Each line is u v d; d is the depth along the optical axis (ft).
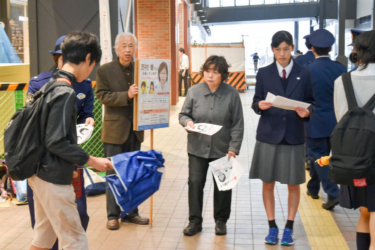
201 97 12.98
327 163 10.00
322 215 14.89
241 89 58.18
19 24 43.70
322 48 15.37
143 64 12.94
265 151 12.37
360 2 89.56
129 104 13.67
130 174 9.21
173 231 13.57
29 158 7.86
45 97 7.84
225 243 12.66
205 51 55.98
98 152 20.21
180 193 17.33
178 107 44.32
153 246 12.50
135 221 14.19
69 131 8.02
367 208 9.31
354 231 13.48
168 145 26.63
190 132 13.05
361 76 9.52
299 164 12.29
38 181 8.07
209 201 16.40
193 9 77.41
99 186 17.20
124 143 13.96
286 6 94.27
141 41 41.14
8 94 18.08
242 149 25.34
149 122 13.35
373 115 9.08
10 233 13.52
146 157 9.62
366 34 9.49
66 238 8.29
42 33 20.99
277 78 12.30
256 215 14.87
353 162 8.97
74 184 9.69
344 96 9.76
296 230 13.62
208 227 13.89
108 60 17.56
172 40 41.22
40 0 20.81
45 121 7.80
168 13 40.47
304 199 16.61
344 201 9.95
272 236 12.57
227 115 12.81
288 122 12.15
